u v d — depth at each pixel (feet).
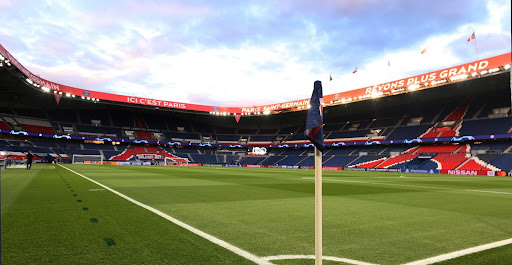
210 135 253.03
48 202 27.07
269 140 251.19
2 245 13.91
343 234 17.26
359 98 159.12
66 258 12.28
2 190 35.58
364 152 188.65
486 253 13.93
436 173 137.28
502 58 109.29
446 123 165.89
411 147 173.47
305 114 218.18
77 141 199.82
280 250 13.93
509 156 129.90
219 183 54.95
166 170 106.83
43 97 175.22
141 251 13.37
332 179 76.84
